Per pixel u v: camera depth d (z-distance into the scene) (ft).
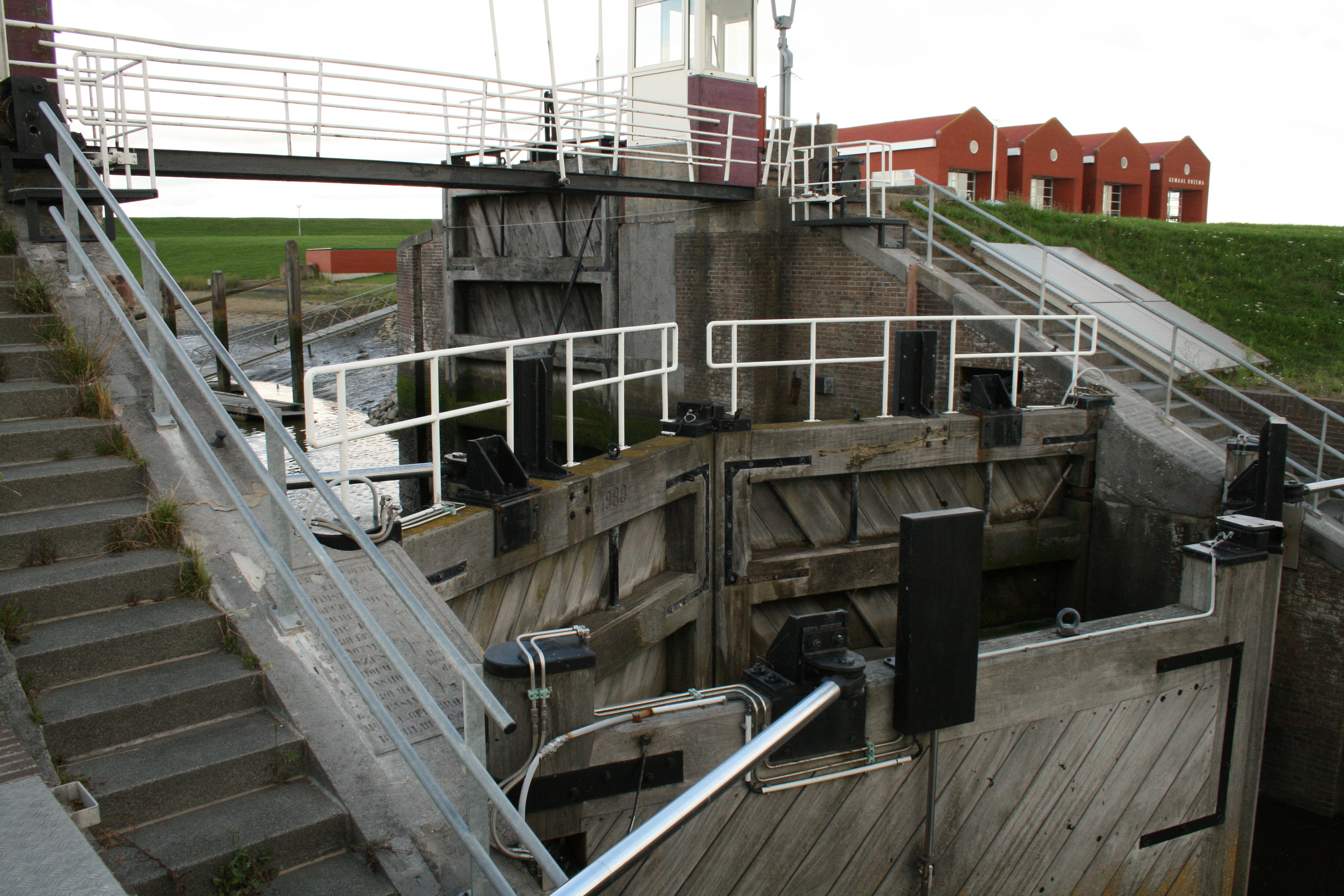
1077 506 35.09
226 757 11.53
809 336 47.85
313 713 12.46
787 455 29.12
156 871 10.21
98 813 9.96
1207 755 23.04
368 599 14.89
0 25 26.21
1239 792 23.82
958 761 18.75
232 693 12.45
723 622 28.60
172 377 17.49
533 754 13.09
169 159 33.27
